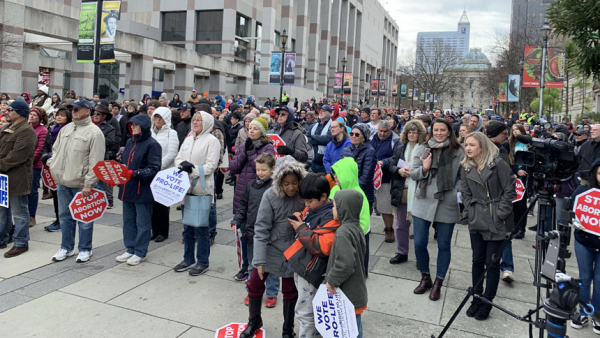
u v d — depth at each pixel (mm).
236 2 36438
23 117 5820
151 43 24891
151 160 5473
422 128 5684
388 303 4648
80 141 5508
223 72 32625
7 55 16656
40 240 6457
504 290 5105
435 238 7160
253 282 3842
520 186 6590
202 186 5172
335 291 3045
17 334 3822
